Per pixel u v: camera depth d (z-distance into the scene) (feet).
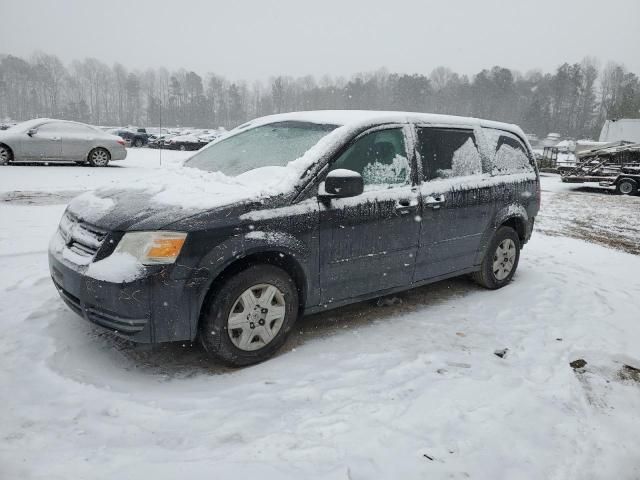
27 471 7.35
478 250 16.40
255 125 15.53
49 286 15.10
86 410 9.11
